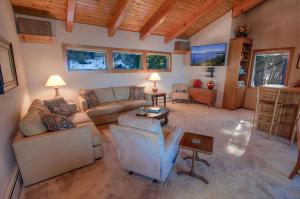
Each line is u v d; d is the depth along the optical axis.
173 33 5.41
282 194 1.73
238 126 3.75
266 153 2.56
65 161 2.04
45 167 1.92
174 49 6.15
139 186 1.86
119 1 3.46
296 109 2.90
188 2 4.15
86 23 4.05
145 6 3.89
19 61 2.95
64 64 3.88
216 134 3.30
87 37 4.12
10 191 1.54
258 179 1.96
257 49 5.04
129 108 4.14
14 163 1.90
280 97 3.09
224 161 2.34
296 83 3.50
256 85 5.30
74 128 2.08
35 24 3.06
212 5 4.16
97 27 4.24
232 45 5.01
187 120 4.16
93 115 3.57
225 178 1.98
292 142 2.84
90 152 2.22
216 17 5.20
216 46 5.35
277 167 2.20
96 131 2.46
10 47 2.32
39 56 3.54
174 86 6.38
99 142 2.36
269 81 4.97
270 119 3.26
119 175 2.05
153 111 3.46
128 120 1.67
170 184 1.89
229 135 3.25
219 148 2.72
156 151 1.62
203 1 4.21
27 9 3.22
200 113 4.80
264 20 4.79
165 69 6.06
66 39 3.82
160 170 1.73
